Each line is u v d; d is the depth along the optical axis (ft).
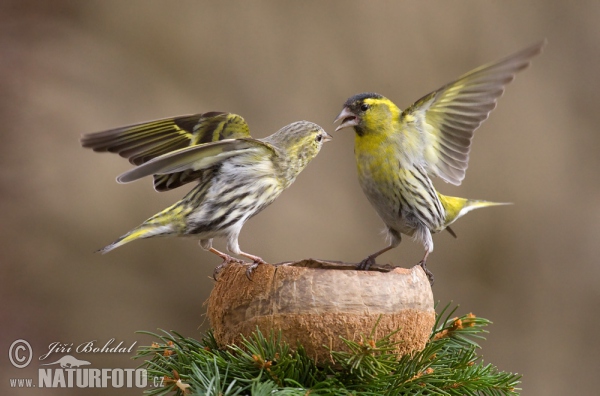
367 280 18.28
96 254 42.55
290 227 43.50
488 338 43.37
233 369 18.12
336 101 46.34
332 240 43.65
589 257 44.01
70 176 43.04
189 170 23.50
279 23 47.32
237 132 24.12
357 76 46.52
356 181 44.91
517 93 46.80
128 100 45.52
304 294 18.13
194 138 23.91
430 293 19.21
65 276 41.75
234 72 46.78
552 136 46.14
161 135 23.71
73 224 42.45
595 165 45.80
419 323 18.66
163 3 47.34
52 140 43.29
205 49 47.01
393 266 22.08
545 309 43.62
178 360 19.31
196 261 43.80
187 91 46.50
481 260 44.34
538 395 42.52
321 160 45.06
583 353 43.04
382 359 17.75
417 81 46.34
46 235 41.93
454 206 30.01
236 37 47.19
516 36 47.01
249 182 23.39
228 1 47.67
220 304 19.15
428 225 27.55
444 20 46.96
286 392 17.28
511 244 44.50
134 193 43.57
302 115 46.06
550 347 43.14
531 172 45.65
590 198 45.16
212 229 23.29
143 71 46.37
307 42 47.09
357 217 44.32
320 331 18.04
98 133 23.18
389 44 46.78
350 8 47.32
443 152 27.04
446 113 26.45
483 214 44.86
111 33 46.88
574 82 47.03
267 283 18.42
